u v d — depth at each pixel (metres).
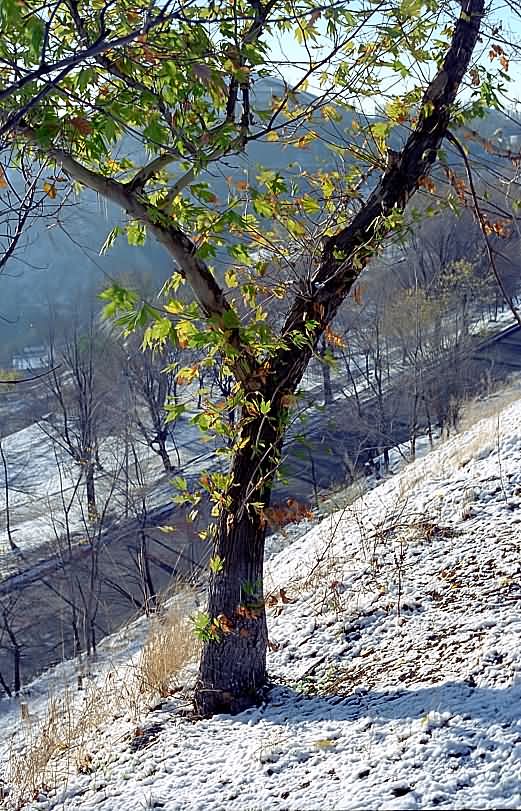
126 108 3.32
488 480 7.29
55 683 12.24
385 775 3.42
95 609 20.05
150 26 2.28
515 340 31.05
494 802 3.00
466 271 23.34
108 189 4.02
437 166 4.82
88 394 23.16
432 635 5.02
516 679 3.97
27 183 3.97
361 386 26.94
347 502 9.85
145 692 5.87
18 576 22.12
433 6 3.97
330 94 4.34
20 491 24.91
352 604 5.95
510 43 4.42
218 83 3.18
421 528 6.80
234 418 5.58
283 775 3.81
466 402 22.02
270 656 5.64
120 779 4.48
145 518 21.92
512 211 4.53
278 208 4.57
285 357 4.75
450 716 3.80
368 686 4.65
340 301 4.85
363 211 4.80
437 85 4.58
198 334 4.24
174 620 7.21
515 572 5.43
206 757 4.36
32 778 5.02
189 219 4.18
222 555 4.96
